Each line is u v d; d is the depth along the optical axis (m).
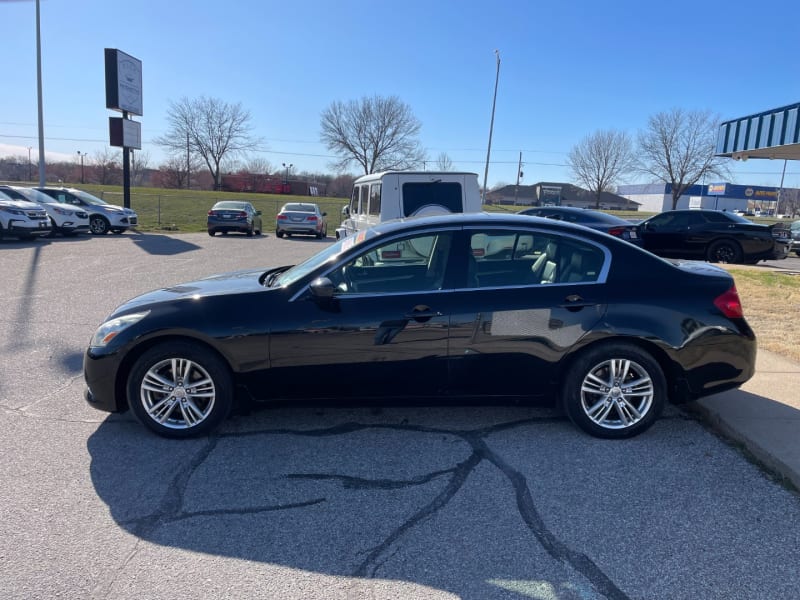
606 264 4.01
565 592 2.47
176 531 2.89
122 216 21.72
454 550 2.76
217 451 3.80
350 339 3.88
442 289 3.95
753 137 12.69
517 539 2.84
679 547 2.79
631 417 3.98
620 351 3.91
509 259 4.02
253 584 2.50
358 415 4.42
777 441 3.74
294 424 4.25
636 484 3.39
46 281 10.24
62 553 2.70
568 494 3.28
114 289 9.52
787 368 5.37
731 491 3.31
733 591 2.48
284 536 2.86
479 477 3.47
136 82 26.38
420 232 4.03
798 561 2.68
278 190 80.31
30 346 6.11
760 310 8.01
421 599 2.42
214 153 89.38
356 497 3.24
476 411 4.51
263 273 4.87
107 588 2.46
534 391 4.02
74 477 3.43
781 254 14.78
